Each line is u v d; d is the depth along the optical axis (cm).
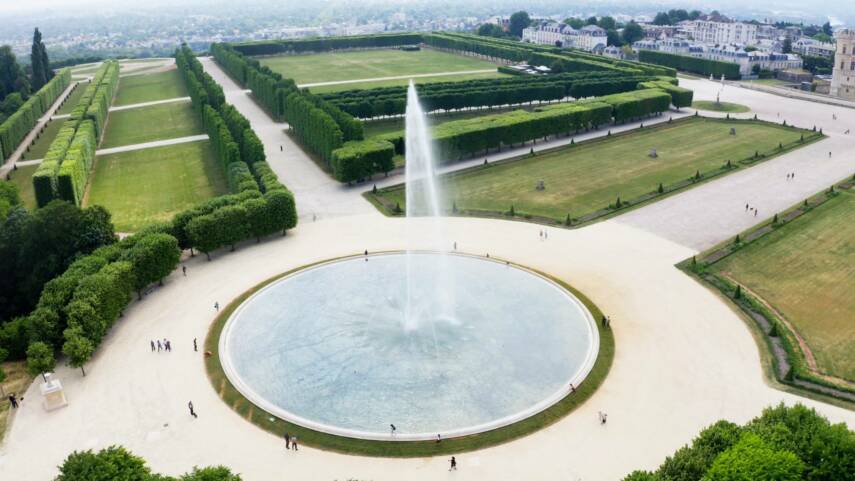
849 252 15100
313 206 18712
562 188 19750
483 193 19425
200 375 11119
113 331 12506
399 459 9144
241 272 14862
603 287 13700
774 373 10731
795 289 13500
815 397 10094
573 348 11694
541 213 17762
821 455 7294
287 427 9831
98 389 10775
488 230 16725
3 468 9119
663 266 14575
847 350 11344
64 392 10719
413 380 10906
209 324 12712
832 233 16138
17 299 14188
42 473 9019
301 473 8931
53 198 18125
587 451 9169
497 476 8769
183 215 15612
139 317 13012
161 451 9375
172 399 10500
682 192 19262
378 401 10394
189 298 13738
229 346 12000
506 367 11188
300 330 12494
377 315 12925
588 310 12794
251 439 9600
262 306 13362
